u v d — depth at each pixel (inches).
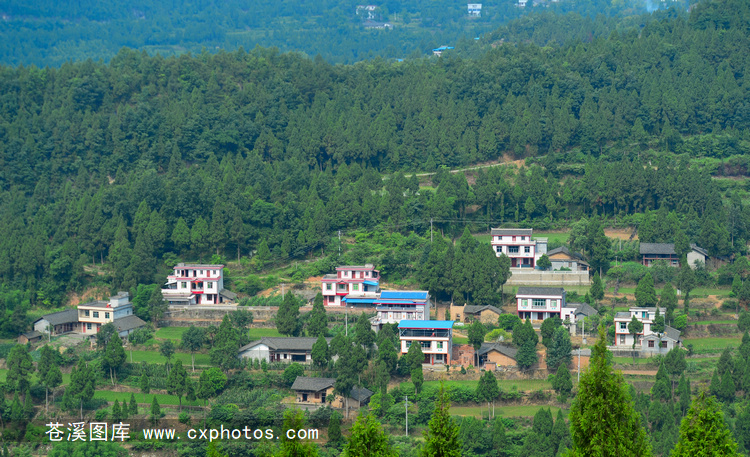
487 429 6245.1
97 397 6973.4
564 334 7145.7
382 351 6963.6
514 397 6825.8
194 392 6771.7
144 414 6668.3
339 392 6614.2
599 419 3129.9
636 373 7135.8
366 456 3452.3
